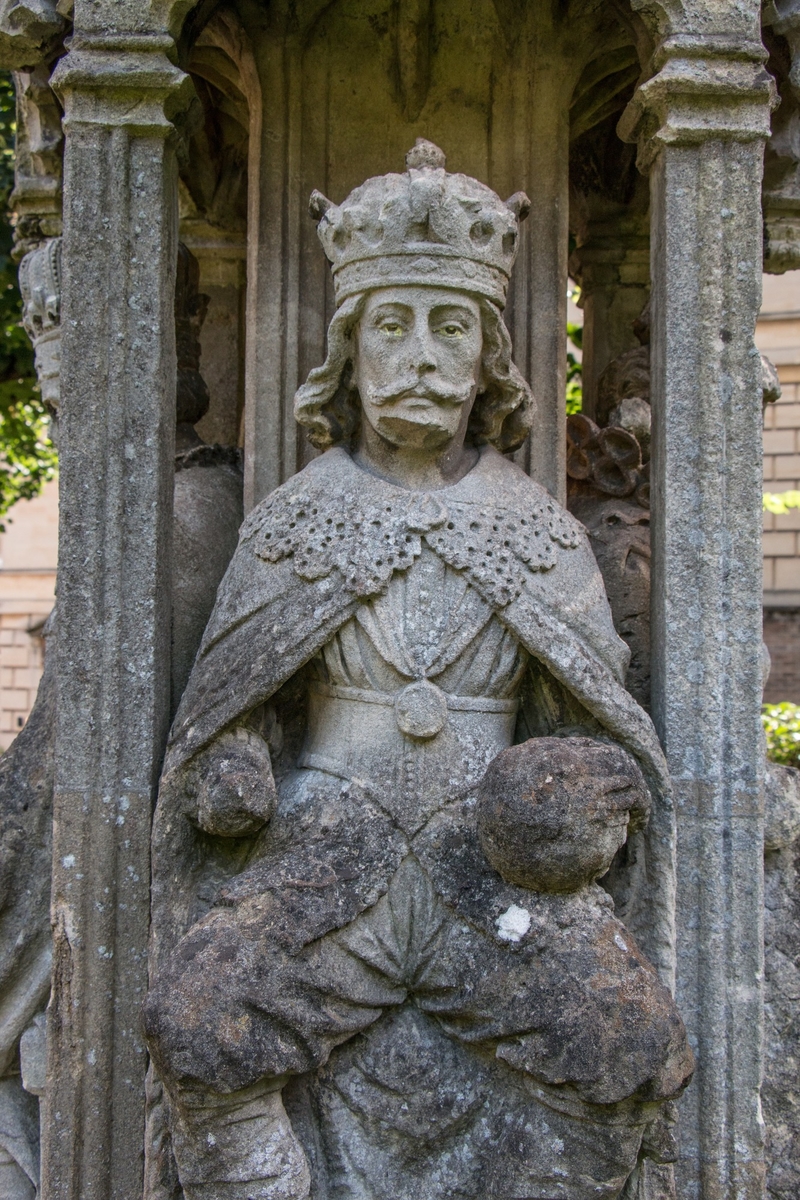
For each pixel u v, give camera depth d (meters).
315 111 2.86
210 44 3.00
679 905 2.27
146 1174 2.16
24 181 3.18
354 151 2.88
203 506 2.71
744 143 2.36
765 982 2.65
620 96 3.16
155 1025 1.87
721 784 2.28
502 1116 2.02
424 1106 2.05
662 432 2.37
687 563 2.31
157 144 2.38
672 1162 2.09
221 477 2.89
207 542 2.66
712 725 2.28
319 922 1.98
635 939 2.21
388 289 2.22
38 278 3.10
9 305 5.88
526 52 2.83
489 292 2.25
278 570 2.24
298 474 2.38
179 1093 1.87
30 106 2.95
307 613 2.18
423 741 2.15
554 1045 1.89
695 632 2.30
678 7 2.35
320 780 2.18
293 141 2.84
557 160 2.82
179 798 2.21
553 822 1.92
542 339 2.77
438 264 2.21
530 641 2.19
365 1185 2.04
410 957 2.07
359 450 2.43
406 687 2.16
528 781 1.94
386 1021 2.10
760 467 2.32
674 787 2.27
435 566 2.20
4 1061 2.65
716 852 2.27
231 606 2.28
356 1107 2.06
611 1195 1.94
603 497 3.04
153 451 2.34
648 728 2.23
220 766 2.14
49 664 2.82
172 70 2.34
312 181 2.85
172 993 1.89
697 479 2.32
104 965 2.26
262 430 2.77
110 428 2.33
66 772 2.28
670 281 2.35
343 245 2.29
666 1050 1.89
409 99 2.86
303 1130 2.05
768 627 10.50
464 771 2.15
